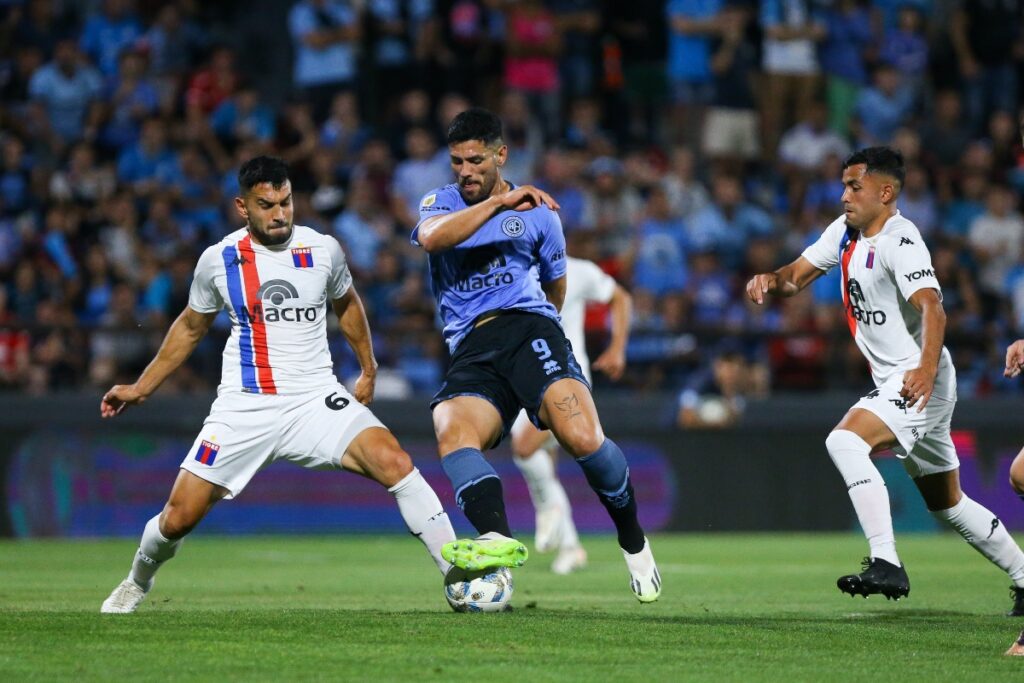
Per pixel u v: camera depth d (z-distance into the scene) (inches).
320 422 927.7
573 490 2258.9
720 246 2659.9
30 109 2684.5
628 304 1503.4
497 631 793.6
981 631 850.1
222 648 717.3
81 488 2118.6
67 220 2458.2
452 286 952.9
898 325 968.9
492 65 2864.2
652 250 2576.3
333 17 2869.1
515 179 2652.6
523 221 944.3
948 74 3053.6
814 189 2785.4
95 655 693.3
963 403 2351.1
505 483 2218.3
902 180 965.8
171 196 2571.4
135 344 2251.5
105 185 2608.3
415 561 1640.0
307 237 941.8
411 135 2672.2
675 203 2652.6
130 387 941.8
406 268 2541.8
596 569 1512.1
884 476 2315.5
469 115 923.4
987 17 3043.8
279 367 927.7
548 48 2864.2
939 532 2313.0
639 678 649.0
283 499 2186.3
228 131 2733.8
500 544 832.3
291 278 926.4
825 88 2982.3
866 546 1971.0
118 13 2883.9
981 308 2615.7
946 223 2787.9
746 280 2640.3
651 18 3038.9
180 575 1413.6
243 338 930.1
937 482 1001.5
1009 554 990.4
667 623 865.5
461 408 919.0
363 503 2210.9
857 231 982.4
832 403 2384.4
